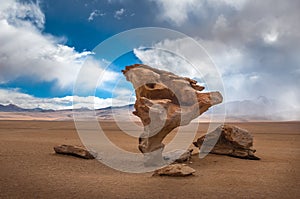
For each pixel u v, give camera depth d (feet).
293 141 100.89
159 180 35.53
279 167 47.11
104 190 29.86
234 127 58.29
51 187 30.71
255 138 115.96
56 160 49.37
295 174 40.75
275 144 88.94
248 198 27.55
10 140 83.56
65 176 36.91
